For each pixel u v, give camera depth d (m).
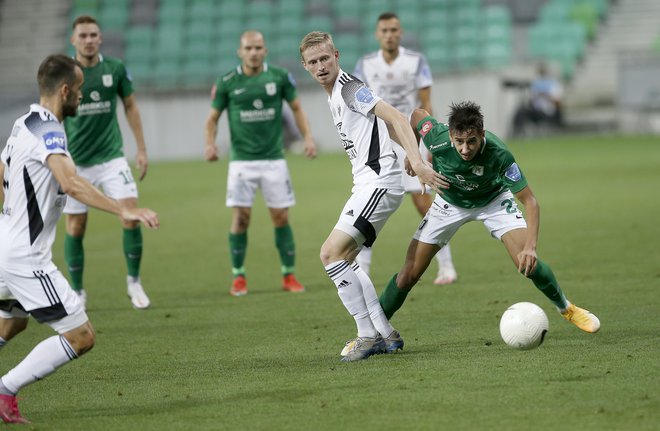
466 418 16.53
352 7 107.81
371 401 17.86
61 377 21.20
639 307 26.27
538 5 110.44
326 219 51.06
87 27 30.08
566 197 55.47
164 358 22.81
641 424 15.83
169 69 104.62
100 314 29.45
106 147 30.98
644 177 63.75
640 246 37.66
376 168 21.55
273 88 32.75
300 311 28.59
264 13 107.94
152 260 40.62
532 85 99.75
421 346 22.69
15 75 109.94
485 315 26.38
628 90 101.25
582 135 103.31
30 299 17.27
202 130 98.25
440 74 96.38
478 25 105.62
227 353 23.06
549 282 22.02
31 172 17.12
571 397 17.47
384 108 20.80
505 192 22.52
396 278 22.84
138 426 17.00
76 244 31.12
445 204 22.47
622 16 111.44
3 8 114.06
